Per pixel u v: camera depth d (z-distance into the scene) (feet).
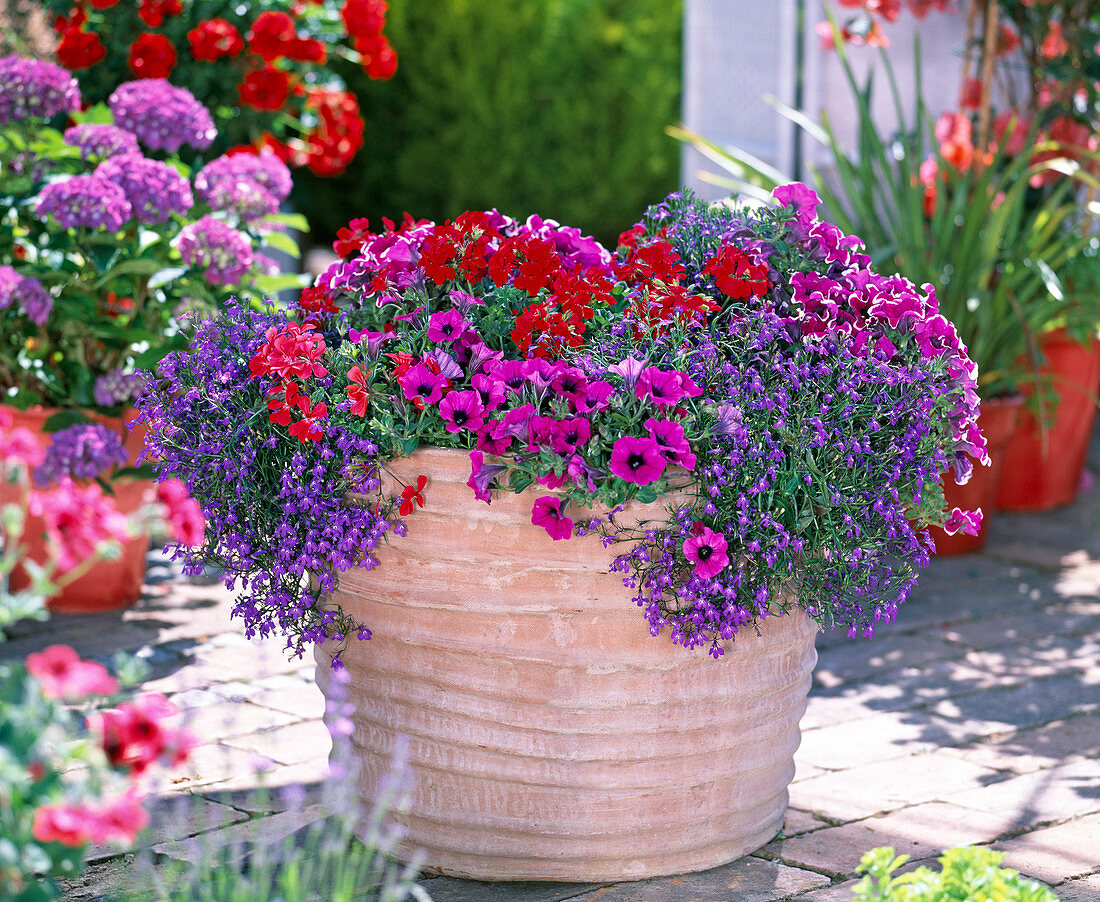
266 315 8.84
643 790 7.88
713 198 21.97
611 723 7.73
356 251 9.17
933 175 18.40
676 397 7.30
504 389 7.50
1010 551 17.08
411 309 8.34
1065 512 19.40
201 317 9.46
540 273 8.10
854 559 7.73
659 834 8.02
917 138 16.98
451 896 7.87
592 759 7.75
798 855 8.50
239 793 9.31
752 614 7.63
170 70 15.60
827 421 7.82
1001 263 17.47
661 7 35.42
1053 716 11.26
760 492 7.42
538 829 7.90
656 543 7.48
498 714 7.77
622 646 7.64
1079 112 19.33
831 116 21.80
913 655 12.97
